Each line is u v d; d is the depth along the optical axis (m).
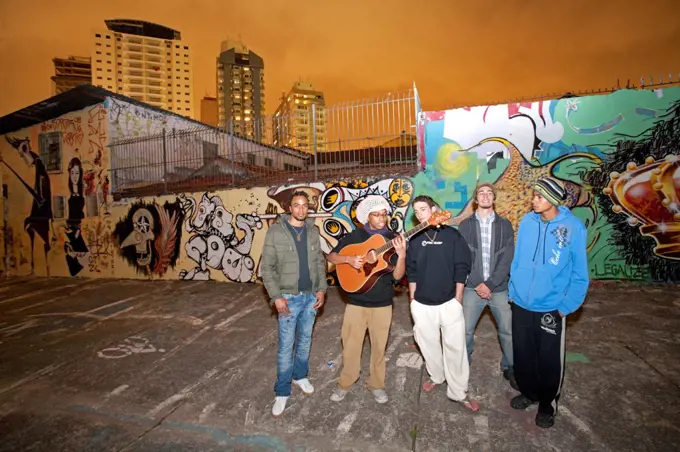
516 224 6.66
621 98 6.23
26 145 10.68
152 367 3.98
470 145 6.82
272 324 5.23
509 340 3.00
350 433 2.63
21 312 6.66
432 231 2.76
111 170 9.62
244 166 9.12
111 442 2.71
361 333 2.94
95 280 9.40
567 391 3.01
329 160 8.33
